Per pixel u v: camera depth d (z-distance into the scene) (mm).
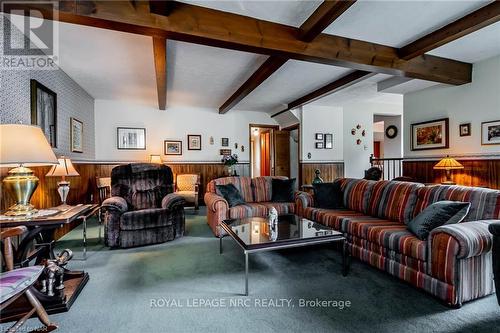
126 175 3826
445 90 4316
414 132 4863
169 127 6418
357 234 2701
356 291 2113
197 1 2326
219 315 1796
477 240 1817
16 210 2232
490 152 3686
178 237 3629
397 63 3271
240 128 7059
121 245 3227
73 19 2143
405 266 2201
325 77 4422
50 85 3590
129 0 2193
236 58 3584
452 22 2641
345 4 2160
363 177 6926
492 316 1758
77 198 4617
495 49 3348
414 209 2660
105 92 5270
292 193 4281
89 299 2016
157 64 3324
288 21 2658
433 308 1858
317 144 6547
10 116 2646
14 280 1432
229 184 4129
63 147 4051
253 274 2451
